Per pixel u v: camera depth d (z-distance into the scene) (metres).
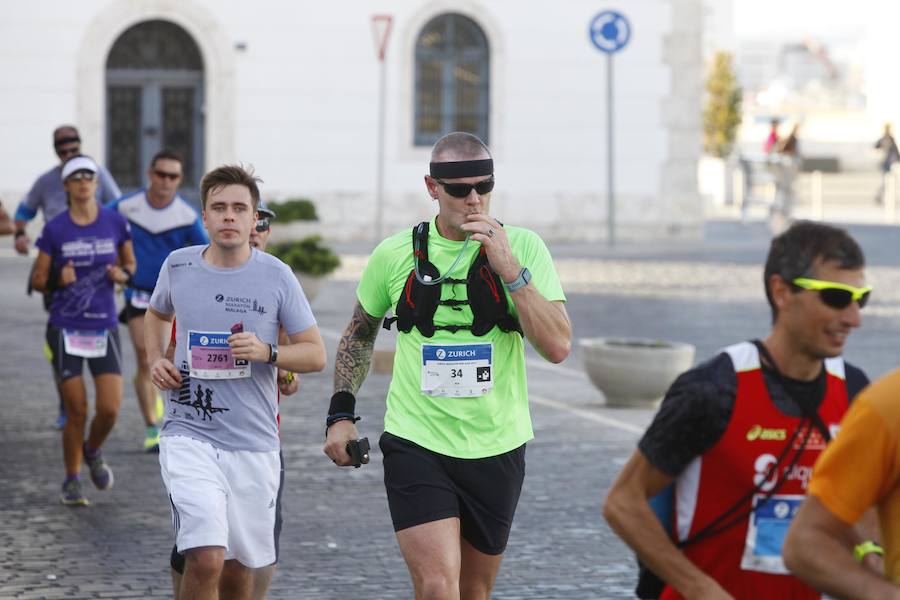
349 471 23.30
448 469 13.17
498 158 70.00
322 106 67.50
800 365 9.66
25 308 42.28
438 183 13.31
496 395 13.32
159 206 24.14
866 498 8.34
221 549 13.62
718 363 9.70
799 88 172.50
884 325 41.66
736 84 119.06
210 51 66.06
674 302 45.91
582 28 70.31
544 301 12.98
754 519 9.74
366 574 17.64
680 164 71.69
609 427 27.22
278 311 14.29
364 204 68.06
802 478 9.73
